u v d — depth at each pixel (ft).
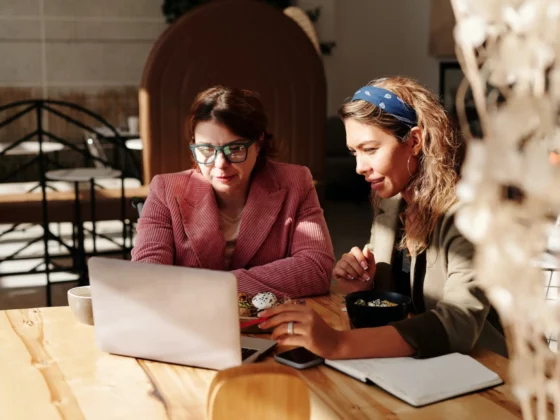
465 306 5.11
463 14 1.87
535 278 1.85
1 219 15.40
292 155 17.21
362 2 30.89
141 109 16.11
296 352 5.11
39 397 4.56
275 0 28.48
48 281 14.97
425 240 5.73
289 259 6.81
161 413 4.31
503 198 1.83
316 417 4.28
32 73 27.91
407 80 5.75
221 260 6.96
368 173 5.81
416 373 4.62
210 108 6.59
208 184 7.05
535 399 4.26
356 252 6.58
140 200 7.41
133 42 28.86
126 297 5.06
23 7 27.43
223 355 4.83
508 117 1.77
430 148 5.60
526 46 1.78
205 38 16.07
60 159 27.35
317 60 17.04
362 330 4.99
